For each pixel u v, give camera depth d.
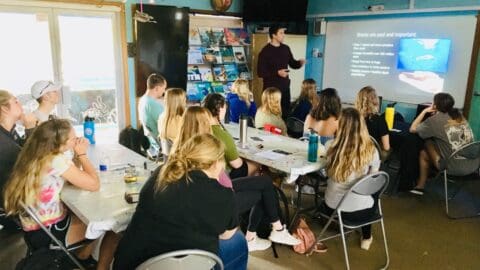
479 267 2.65
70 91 4.73
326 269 2.60
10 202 1.89
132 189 2.14
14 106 2.52
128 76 5.08
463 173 3.43
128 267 1.61
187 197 1.56
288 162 2.65
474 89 4.61
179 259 1.52
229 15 5.91
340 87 5.97
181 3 5.36
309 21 6.22
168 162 1.68
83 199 2.00
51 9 4.38
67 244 2.05
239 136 3.19
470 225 3.28
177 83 5.39
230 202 1.67
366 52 5.56
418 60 5.02
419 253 2.82
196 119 2.35
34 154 1.89
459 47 4.65
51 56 4.50
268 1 5.71
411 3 4.96
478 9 4.42
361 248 2.87
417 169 3.89
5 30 4.15
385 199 3.81
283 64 5.07
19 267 1.82
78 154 2.12
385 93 5.44
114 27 4.88
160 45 5.12
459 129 3.50
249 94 4.24
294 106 4.34
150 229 1.58
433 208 3.61
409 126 4.35
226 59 5.83
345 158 2.39
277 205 2.65
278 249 2.83
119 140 4.74
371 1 5.39
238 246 2.10
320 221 3.22
